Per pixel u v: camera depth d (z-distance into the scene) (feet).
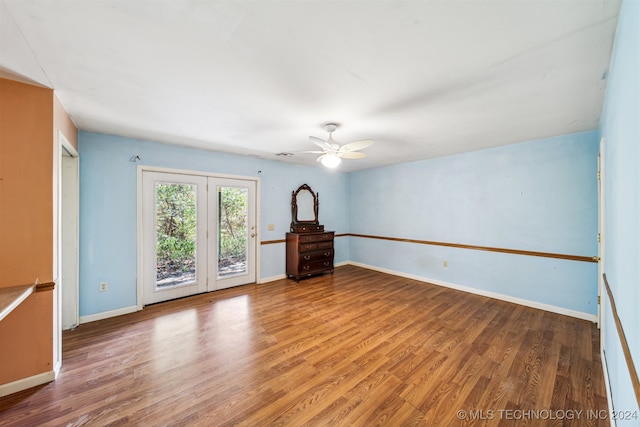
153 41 4.58
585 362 7.19
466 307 11.24
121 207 10.53
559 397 5.87
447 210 14.15
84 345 8.06
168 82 6.07
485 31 4.31
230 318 10.09
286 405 5.65
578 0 3.67
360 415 5.39
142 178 11.09
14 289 5.84
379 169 17.72
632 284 3.45
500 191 12.15
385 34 4.40
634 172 3.31
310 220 17.30
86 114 8.04
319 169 17.94
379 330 9.10
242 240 14.35
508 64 5.29
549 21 4.06
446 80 5.94
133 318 10.09
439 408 5.58
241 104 7.29
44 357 6.32
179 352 7.69
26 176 6.14
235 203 14.02
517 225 11.66
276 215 15.71
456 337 8.61
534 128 9.44
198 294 12.81
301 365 7.07
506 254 12.03
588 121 8.68
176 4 3.72
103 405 5.64
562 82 6.00
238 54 4.98
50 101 6.38
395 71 5.57
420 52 4.91
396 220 16.74
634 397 3.19
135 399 5.81
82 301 9.69
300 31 4.33
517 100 7.02
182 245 12.31
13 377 5.99
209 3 3.70
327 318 10.09
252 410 5.52
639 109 2.91
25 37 4.42
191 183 12.49
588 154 9.84
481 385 6.29
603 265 7.58
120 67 5.43
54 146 6.49
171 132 9.90
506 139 10.89
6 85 5.94
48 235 6.35
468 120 8.55
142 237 11.07
